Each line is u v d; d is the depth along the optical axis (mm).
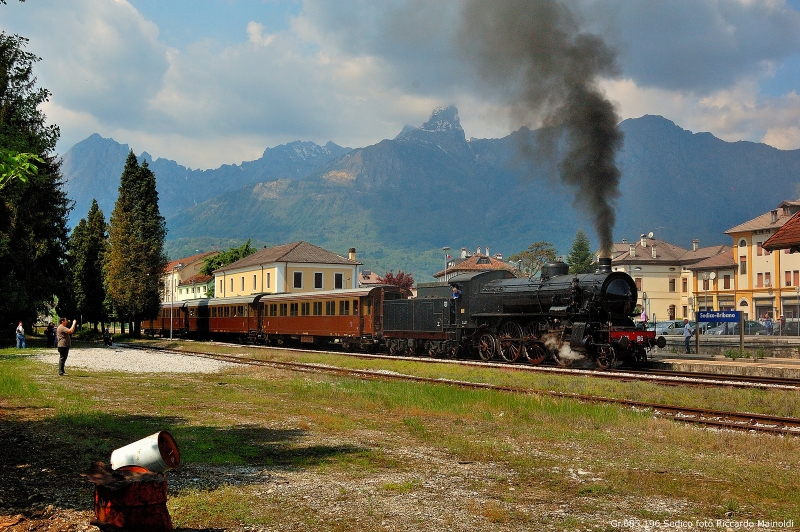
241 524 6746
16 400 15891
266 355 32719
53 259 44000
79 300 65438
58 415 13602
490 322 29844
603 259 27109
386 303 35750
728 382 18375
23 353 35281
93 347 42719
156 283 56469
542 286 27125
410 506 7383
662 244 90750
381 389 17656
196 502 7410
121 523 5984
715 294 77000
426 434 11641
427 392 16781
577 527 6707
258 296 46562
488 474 8930
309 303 40906
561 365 25875
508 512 7176
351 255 69062
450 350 31750
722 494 7988
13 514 6949
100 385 19672
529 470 9141
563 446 10727
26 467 9125
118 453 6402
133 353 36156
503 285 29297
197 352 36875
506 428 12211
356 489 8070
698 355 30203
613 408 13891
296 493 7867
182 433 11688
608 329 24438
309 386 18781
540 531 6594
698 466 9336
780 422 12750
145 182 57125
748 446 10453
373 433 11883
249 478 8578
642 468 9281
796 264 67062
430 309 32500
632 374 21297
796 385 19078
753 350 30203
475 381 20359
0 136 19078
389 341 35594
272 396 17156
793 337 42844
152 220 56781
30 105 27250
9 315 47688
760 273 71188
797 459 9688
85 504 7328
